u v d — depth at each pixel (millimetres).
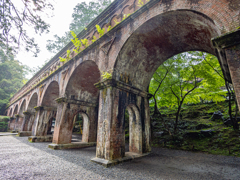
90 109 12914
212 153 8969
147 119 9453
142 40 7926
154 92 12609
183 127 13078
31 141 14234
